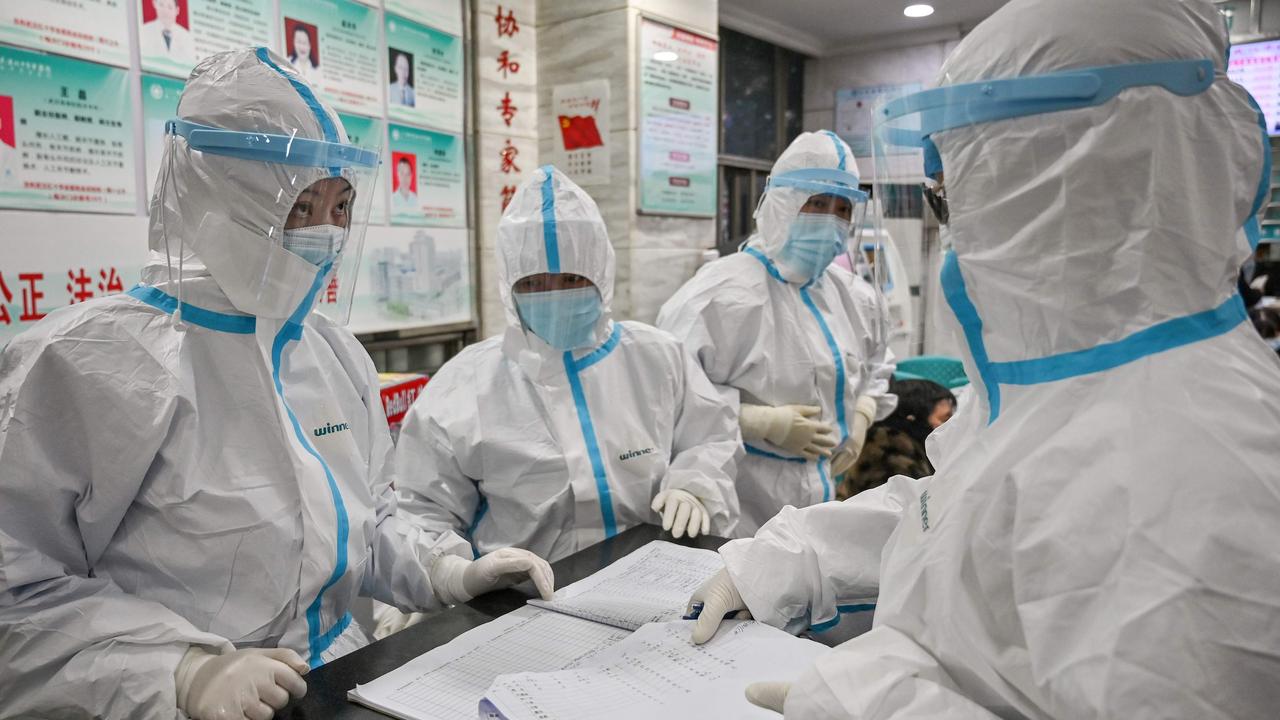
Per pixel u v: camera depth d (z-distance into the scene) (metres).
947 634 0.60
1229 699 0.47
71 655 0.83
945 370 2.92
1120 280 0.57
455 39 2.64
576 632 0.94
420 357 2.67
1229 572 0.48
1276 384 0.56
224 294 0.98
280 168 0.91
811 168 1.91
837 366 2.06
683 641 0.87
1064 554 0.53
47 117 1.64
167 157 0.93
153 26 1.81
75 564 0.93
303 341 1.12
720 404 1.61
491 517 1.48
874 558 0.93
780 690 0.66
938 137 0.65
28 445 0.86
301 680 0.79
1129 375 0.56
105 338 0.91
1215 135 0.57
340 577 1.05
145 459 0.91
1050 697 0.52
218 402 0.98
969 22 4.29
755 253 2.06
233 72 0.94
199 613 0.96
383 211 2.43
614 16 2.82
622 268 2.93
